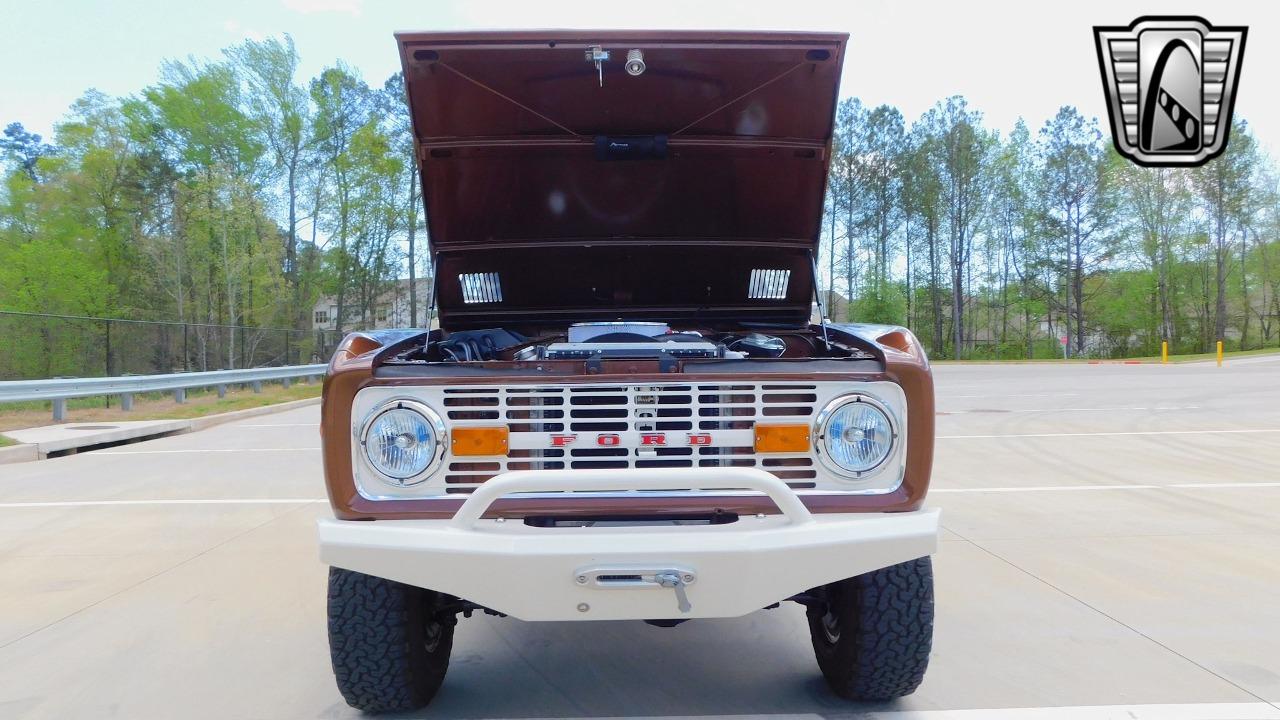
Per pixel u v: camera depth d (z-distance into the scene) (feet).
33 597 15.05
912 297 220.02
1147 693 10.47
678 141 12.10
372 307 154.81
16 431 40.19
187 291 126.62
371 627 9.21
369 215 143.23
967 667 11.40
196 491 25.71
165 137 132.16
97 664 11.85
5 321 61.77
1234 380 73.15
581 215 12.97
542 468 8.56
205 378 58.18
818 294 13.47
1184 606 14.01
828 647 10.48
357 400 8.52
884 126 206.69
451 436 8.50
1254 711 9.93
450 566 7.88
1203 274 206.59
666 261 13.71
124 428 41.29
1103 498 23.39
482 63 10.88
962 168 197.88
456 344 11.66
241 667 11.71
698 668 11.62
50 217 125.59
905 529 8.13
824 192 12.85
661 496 8.24
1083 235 192.24
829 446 8.59
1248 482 25.75
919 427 8.60
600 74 11.09
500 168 12.36
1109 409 48.14
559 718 9.96
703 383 8.55
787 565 7.87
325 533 8.13
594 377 8.52
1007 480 26.30
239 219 116.37
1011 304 208.95
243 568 16.93
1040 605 14.10
